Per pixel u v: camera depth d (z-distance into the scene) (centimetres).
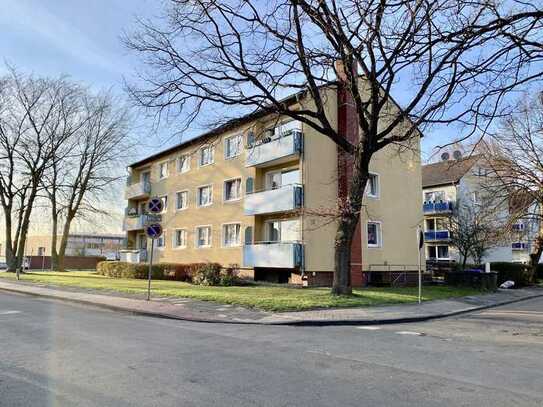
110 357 696
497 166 2847
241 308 1348
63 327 990
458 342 897
